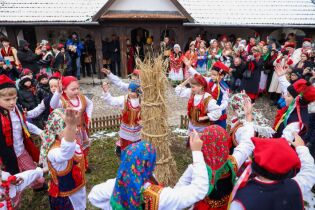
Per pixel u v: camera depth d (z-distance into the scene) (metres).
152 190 2.26
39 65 11.03
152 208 2.22
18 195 3.55
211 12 14.64
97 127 7.68
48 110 5.26
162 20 13.52
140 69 4.55
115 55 14.08
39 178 3.41
